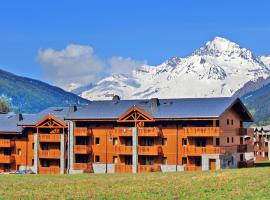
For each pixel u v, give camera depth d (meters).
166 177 75.06
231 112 111.31
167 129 107.69
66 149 115.19
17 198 55.38
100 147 112.50
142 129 107.44
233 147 110.12
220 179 67.50
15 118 123.12
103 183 68.50
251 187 58.97
